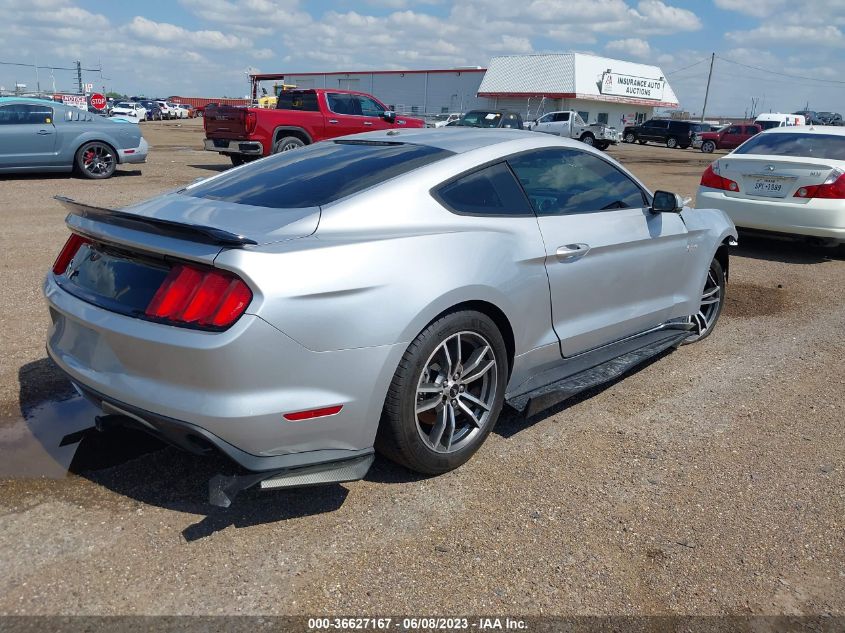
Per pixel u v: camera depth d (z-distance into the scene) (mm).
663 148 43469
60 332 3123
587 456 3537
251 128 14602
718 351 5230
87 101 49781
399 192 3090
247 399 2576
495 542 2811
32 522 2814
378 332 2771
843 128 9164
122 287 2818
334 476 2811
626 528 2941
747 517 3053
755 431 3889
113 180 13617
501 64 58938
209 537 2770
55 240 7922
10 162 12750
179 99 92500
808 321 6066
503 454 3523
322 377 2689
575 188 3902
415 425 3018
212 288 2549
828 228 8070
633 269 4148
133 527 2812
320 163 3523
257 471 2676
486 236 3246
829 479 3391
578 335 3838
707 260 4910
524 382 3658
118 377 2766
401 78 63688
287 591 2492
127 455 3355
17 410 3744
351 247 2781
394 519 2936
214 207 3131
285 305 2570
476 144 3611
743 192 8594
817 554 2818
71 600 2406
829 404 4293
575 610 2465
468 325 3119
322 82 68250
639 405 4191
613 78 57750
